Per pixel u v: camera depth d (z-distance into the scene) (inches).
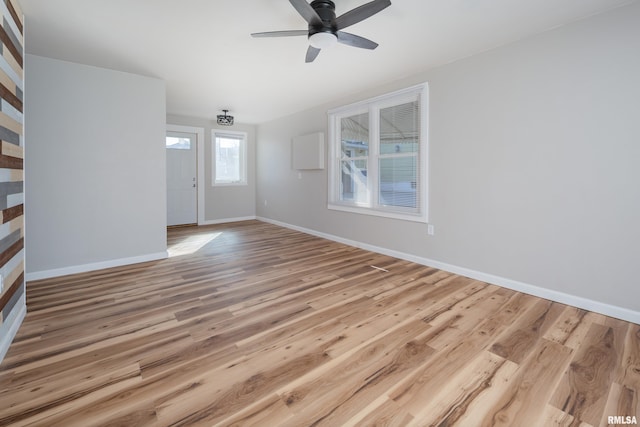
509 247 115.9
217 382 63.1
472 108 124.0
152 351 74.2
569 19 96.3
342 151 195.3
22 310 88.4
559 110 101.1
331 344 77.5
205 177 263.4
